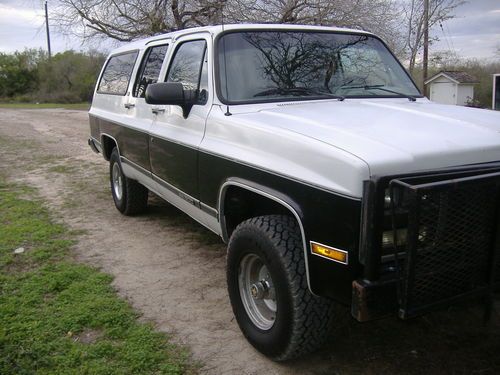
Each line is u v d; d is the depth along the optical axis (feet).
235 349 11.54
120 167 20.95
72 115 92.73
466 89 68.03
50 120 80.64
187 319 12.96
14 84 177.99
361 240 8.44
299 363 10.89
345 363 10.85
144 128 16.92
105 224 21.12
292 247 9.89
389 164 8.43
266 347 10.73
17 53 180.14
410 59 46.60
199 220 14.21
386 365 10.76
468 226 8.66
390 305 8.54
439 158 8.83
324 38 14.65
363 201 8.36
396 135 9.43
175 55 15.76
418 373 10.47
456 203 8.45
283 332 10.08
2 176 32.12
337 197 8.66
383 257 8.52
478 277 9.07
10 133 59.36
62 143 49.08
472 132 9.82
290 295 9.78
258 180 10.62
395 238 8.24
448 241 8.54
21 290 14.52
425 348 11.32
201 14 40.11
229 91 12.82
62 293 14.35
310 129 10.09
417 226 8.00
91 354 11.27
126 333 12.22
